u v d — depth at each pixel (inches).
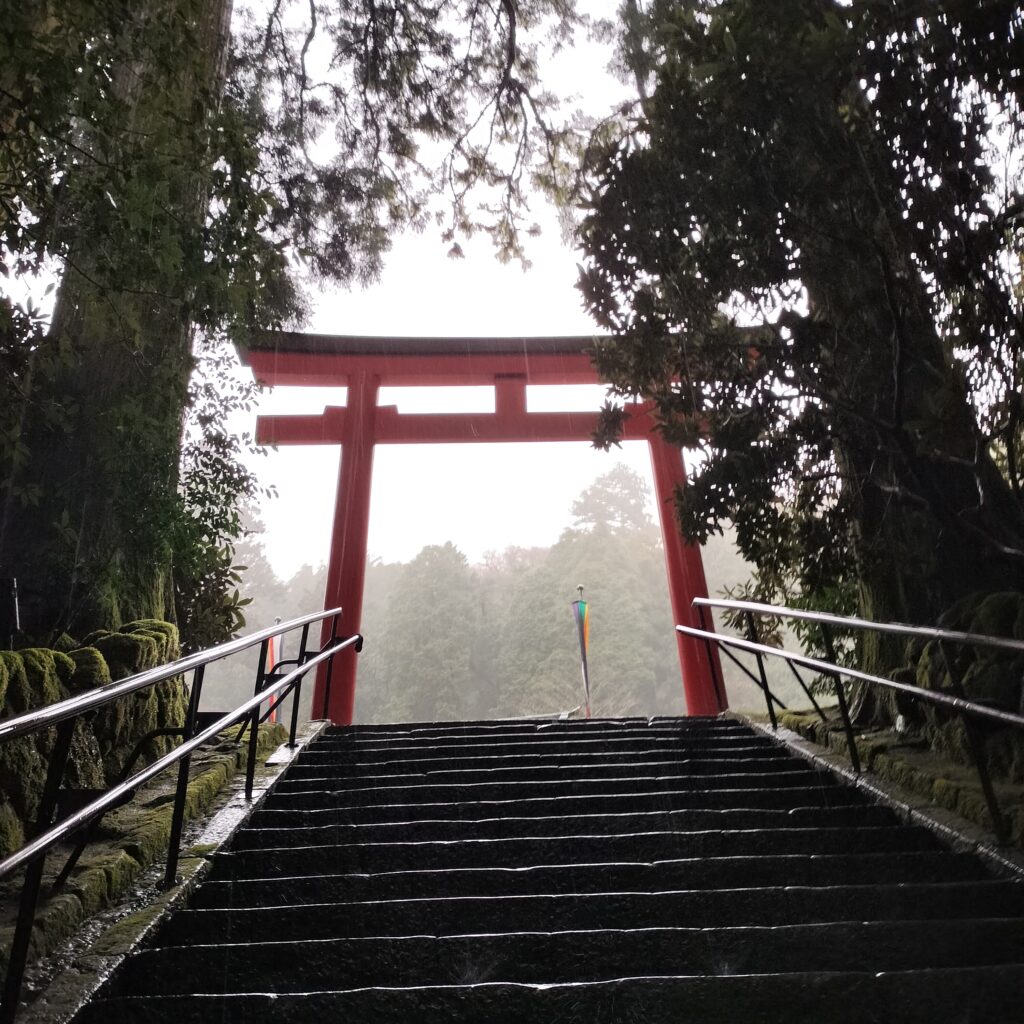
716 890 120.0
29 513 225.9
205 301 192.2
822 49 144.8
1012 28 141.7
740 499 204.4
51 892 111.7
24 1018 84.9
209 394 263.1
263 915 112.3
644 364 209.0
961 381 170.2
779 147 163.0
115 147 171.8
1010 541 178.4
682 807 169.0
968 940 100.3
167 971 97.7
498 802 168.9
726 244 175.5
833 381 188.2
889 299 160.7
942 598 198.4
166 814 150.8
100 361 236.7
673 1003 86.8
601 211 195.0
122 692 99.1
